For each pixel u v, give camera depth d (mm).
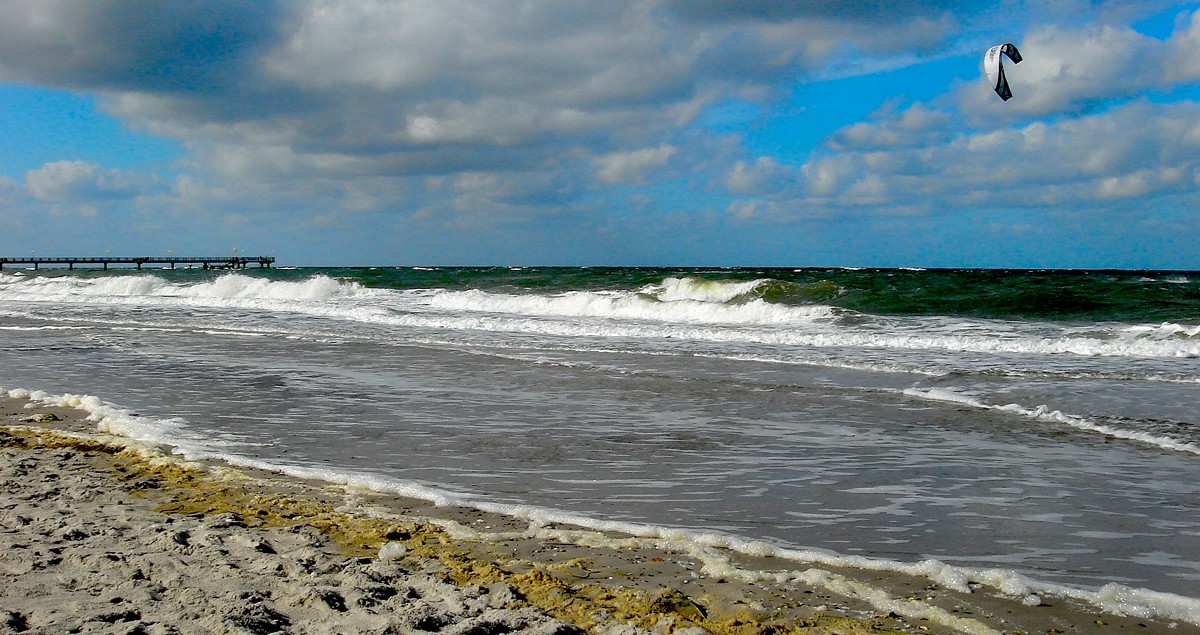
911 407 9500
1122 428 8242
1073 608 3955
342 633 3471
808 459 7133
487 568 4395
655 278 32594
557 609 3883
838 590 4180
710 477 6559
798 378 11625
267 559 4434
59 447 7348
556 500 5922
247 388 10805
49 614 3580
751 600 4047
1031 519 5453
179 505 5582
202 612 3629
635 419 8859
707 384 11109
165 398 10047
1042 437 7926
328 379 11578
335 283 34156
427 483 6352
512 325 19297
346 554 4652
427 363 13195
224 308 25703
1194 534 5113
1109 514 5543
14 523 5047
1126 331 16094
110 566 4273
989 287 26797
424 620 3604
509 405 9656
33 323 20469
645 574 4402
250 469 6703
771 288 26469
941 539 5066
